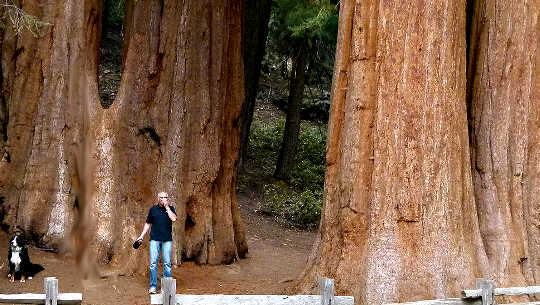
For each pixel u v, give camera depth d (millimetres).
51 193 12289
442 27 8539
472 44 10141
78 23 12492
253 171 26266
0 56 13297
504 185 9578
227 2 13875
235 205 14805
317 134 31531
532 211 9602
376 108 8539
